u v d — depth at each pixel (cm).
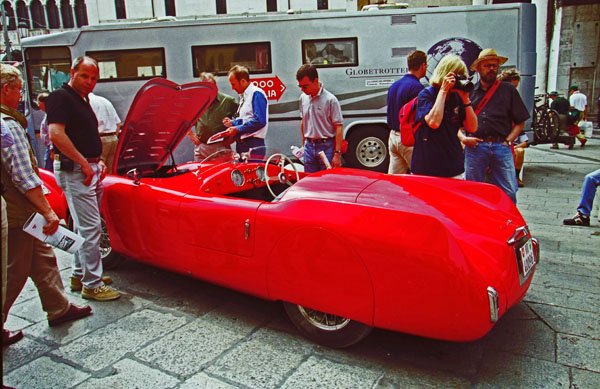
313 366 246
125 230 349
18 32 2938
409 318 223
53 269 295
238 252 277
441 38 792
